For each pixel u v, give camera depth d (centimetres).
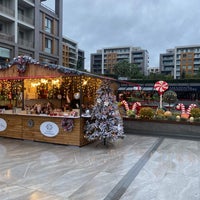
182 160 548
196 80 2478
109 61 9119
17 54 2181
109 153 605
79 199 350
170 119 845
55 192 372
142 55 8888
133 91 2216
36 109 756
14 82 876
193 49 8044
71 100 878
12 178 427
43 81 848
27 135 735
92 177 437
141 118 886
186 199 354
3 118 776
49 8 2669
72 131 666
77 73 638
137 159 554
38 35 2467
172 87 2548
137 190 383
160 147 676
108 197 357
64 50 6775
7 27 2191
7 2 2184
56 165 503
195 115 850
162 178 435
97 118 654
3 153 593
